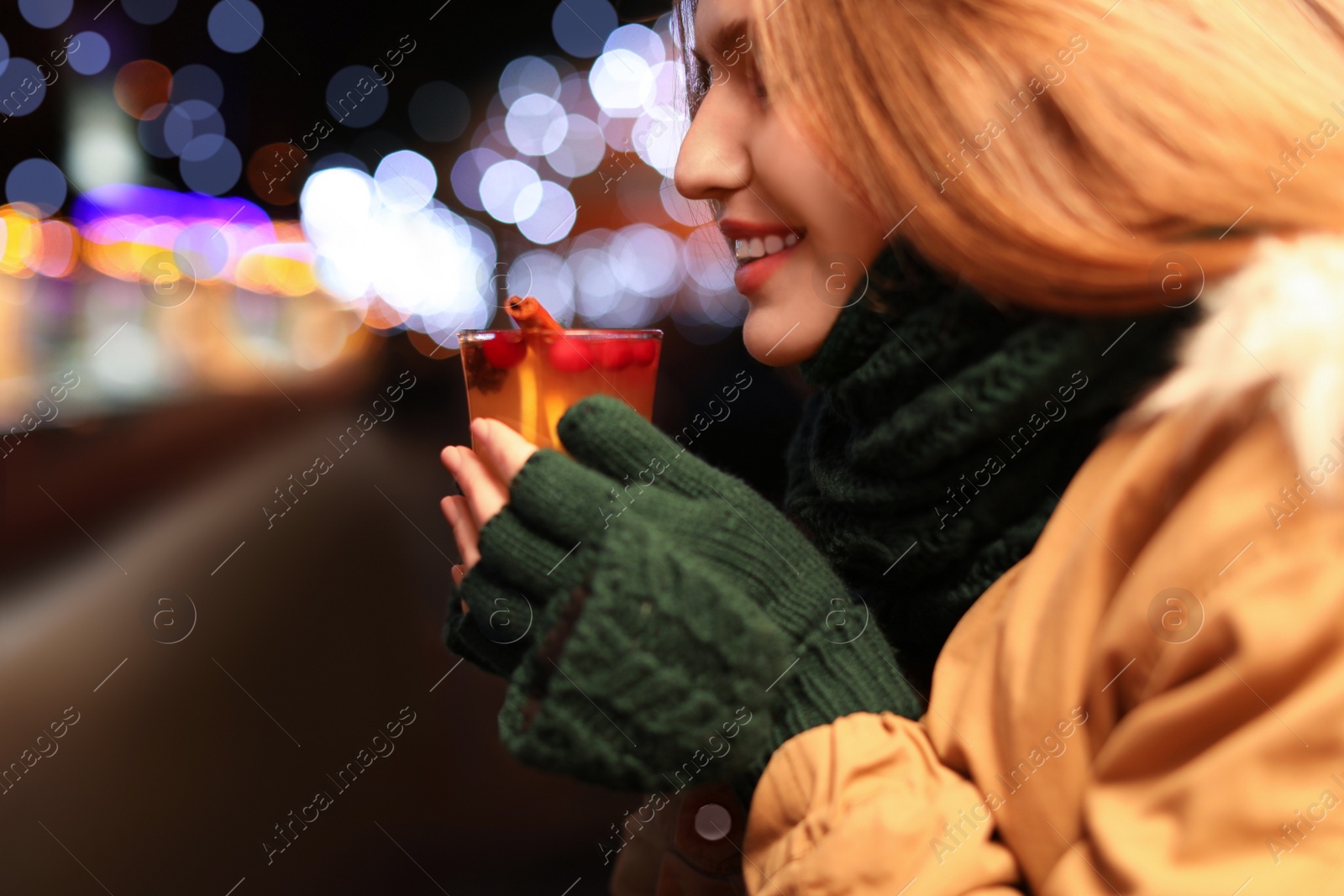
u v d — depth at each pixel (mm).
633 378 933
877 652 798
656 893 917
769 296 862
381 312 18500
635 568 708
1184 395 592
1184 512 557
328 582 4430
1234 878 475
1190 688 520
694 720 686
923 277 782
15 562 5160
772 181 818
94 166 11969
